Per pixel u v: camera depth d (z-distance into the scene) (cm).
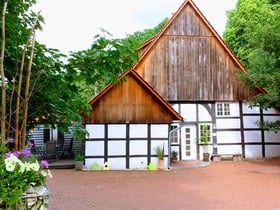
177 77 1795
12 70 349
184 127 1778
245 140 1800
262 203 765
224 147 1786
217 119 1802
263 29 1441
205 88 1805
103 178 1173
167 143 1455
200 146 1775
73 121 429
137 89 1469
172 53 1808
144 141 1454
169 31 1822
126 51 338
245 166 1530
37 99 375
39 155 1608
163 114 1470
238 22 2486
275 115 1838
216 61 1827
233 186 1002
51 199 804
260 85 1652
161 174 1286
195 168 1479
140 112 1461
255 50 1702
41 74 362
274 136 1827
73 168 1475
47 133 1870
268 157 1806
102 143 1437
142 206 729
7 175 301
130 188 967
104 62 350
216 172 1341
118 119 1449
